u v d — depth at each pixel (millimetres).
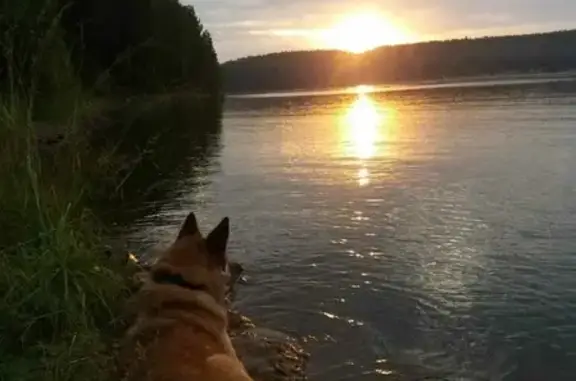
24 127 2139
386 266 2971
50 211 1987
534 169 5434
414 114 14125
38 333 1672
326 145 8562
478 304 2477
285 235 3590
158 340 1551
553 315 2348
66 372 1507
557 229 3469
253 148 8469
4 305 1610
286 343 2154
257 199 4695
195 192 5055
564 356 2043
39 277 1704
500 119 10836
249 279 2828
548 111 11766
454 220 3795
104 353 1686
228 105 24312
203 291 1747
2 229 1888
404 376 1948
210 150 8336
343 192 4848
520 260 2975
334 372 1974
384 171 5836
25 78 2305
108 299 1984
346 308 2475
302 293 2646
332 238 3492
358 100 25266
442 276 2811
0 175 2020
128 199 4668
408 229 3635
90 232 2254
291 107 21516
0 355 1536
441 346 2145
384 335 2234
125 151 7375
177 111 16953
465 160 6266
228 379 1382
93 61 3900
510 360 2029
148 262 2900
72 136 2354
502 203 4184
